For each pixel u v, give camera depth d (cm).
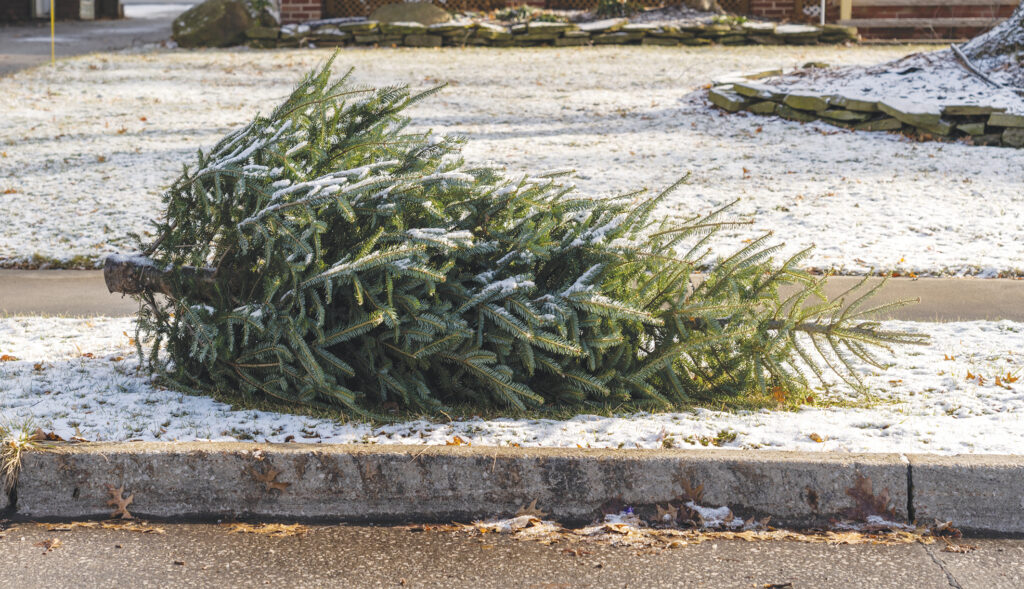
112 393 529
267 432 467
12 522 420
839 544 401
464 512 427
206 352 520
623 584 370
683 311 524
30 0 3319
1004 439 452
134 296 559
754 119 1566
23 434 439
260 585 368
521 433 469
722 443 457
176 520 425
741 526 416
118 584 368
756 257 544
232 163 527
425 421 494
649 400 530
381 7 2408
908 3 2364
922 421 488
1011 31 1551
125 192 1146
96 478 426
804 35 2311
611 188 1163
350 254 507
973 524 415
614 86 1852
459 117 1600
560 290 520
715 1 2530
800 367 601
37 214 1059
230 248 535
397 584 370
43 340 652
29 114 1614
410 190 515
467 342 513
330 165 552
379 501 427
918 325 695
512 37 2331
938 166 1266
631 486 423
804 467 420
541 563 386
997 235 965
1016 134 1370
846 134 1452
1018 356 614
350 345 529
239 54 2256
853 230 989
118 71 2036
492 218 541
